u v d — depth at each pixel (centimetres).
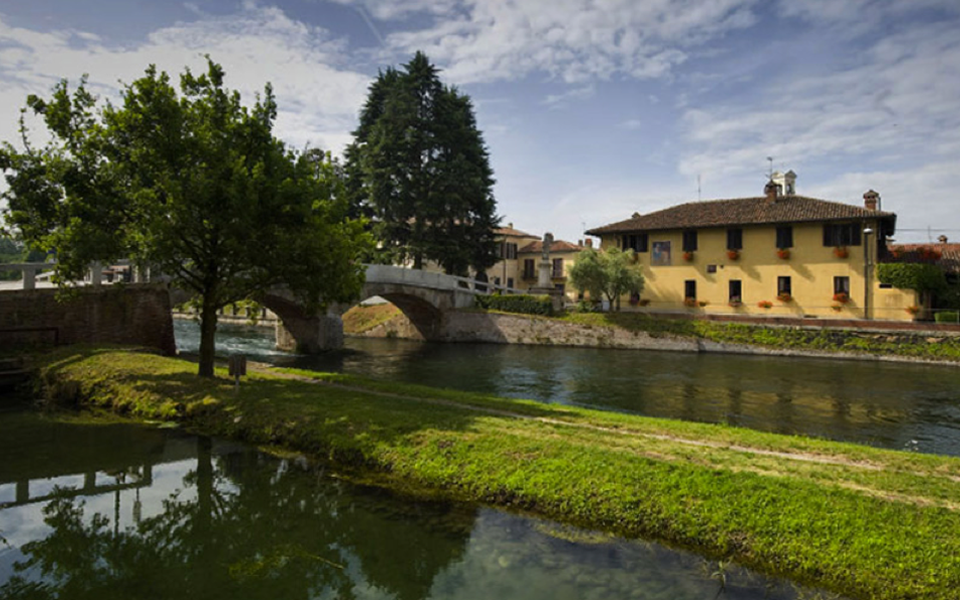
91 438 1224
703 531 722
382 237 4381
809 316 3650
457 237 4659
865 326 3100
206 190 1312
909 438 1400
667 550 709
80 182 1361
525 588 623
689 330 3444
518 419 1194
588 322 3653
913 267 3294
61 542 753
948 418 1620
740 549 690
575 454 935
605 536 750
